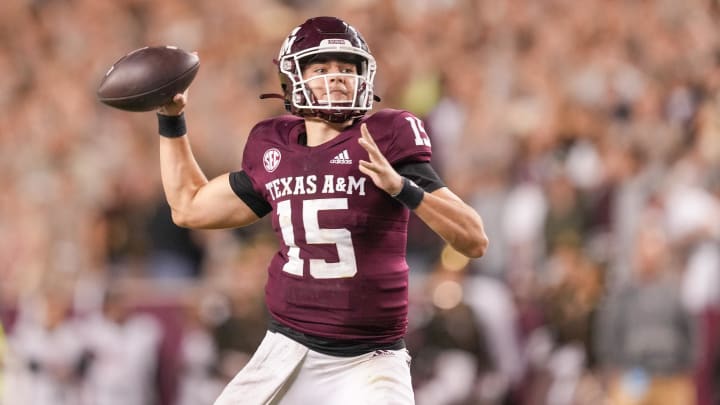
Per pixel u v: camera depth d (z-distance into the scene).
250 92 36.16
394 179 12.14
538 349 25.03
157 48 13.59
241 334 24.75
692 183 26.05
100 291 25.72
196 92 35.91
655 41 31.95
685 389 24.42
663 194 25.70
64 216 30.53
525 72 33.19
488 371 24.62
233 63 38.25
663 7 33.03
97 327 25.56
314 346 12.98
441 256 26.33
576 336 25.20
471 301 24.78
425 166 12.89
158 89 13.33
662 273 24.58
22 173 36.81
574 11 34.41
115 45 42.09
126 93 13.29
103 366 25.44
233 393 13.42
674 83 29.41
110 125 36.62
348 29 13.06
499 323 24.84
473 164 28.92
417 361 24.48
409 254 26.77
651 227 24.84
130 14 43.06
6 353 25.78
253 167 13.47
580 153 28.69
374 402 12.65
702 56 30.25
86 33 42.81
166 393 25.23
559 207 26.89
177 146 13.88
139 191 30.50
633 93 30.56
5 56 42.66
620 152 27.41
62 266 27.23
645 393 24.52
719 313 24.52
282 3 41.28
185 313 25.23
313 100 13.01
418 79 33.66
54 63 41.91
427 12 36.50
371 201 12.74
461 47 34.72
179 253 28.86
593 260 26.08
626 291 24.88
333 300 12.86
